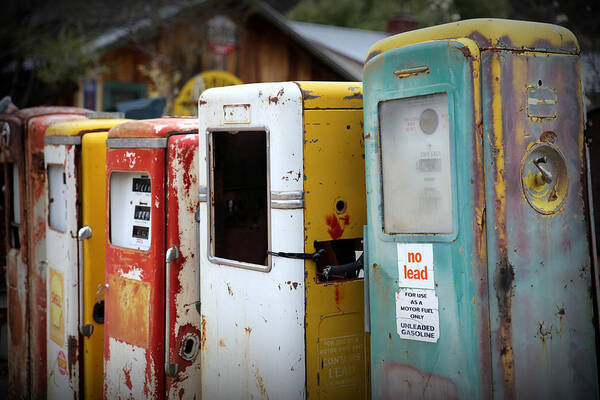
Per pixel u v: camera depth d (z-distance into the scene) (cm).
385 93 385
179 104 1362
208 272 489
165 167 507
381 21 2717
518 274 355
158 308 505
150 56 1393
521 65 357
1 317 763
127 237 541
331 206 434
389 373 388
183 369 510
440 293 361
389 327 387
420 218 372
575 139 376
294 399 423
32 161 655
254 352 450
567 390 371
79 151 585
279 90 427
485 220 347
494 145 349
